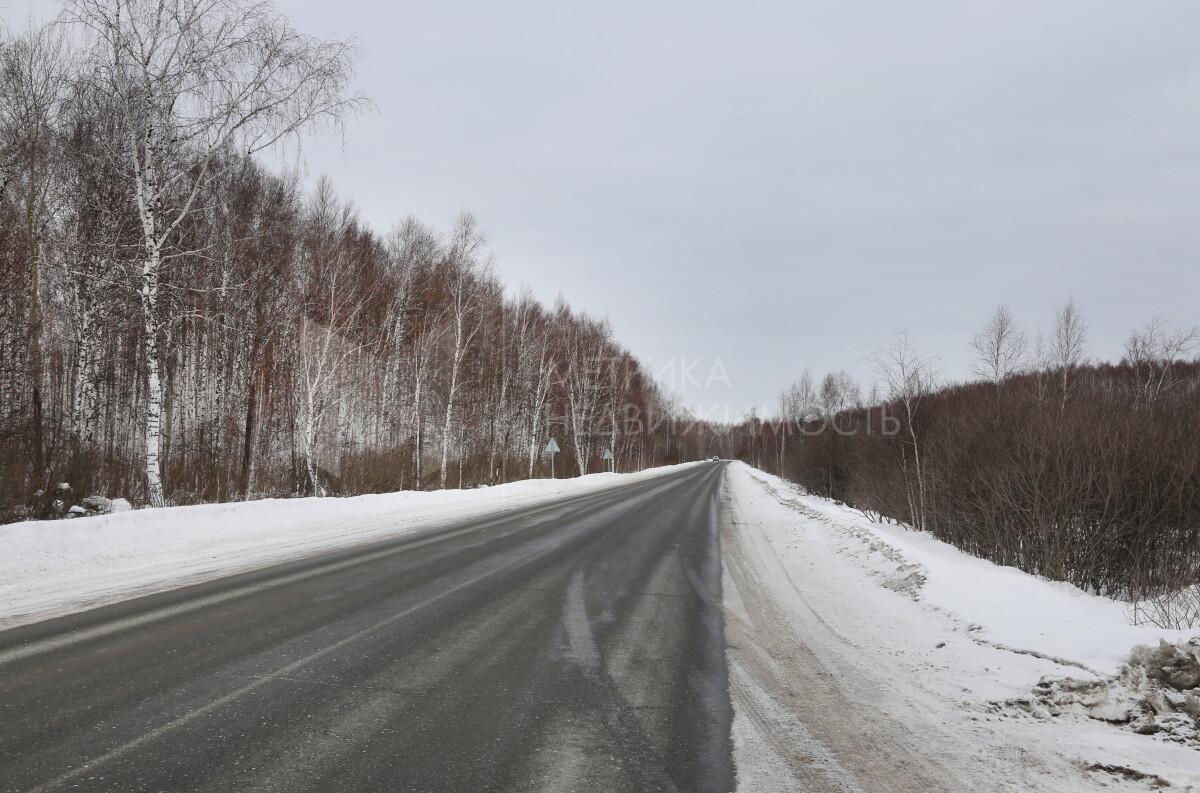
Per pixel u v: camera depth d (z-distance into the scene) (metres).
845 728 3.61
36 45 14.89
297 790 2.64
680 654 4.93
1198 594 6.43
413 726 3.38
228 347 22.02
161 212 13.10
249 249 20.92
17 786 2.59
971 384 16.91
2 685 3.77
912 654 5.11
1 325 14.55
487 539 11.27
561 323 49.88
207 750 2.99
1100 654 4.54
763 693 4.14
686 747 3.26
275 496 18.75
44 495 10.96
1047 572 8.18
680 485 34.22
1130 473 7.91
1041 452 8.48
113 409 20.55
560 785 2.78
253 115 12.95
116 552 8.38
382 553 9.37
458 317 27.34
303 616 5.61
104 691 3.71
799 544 12.06
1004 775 3.08
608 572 8.52
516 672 4.34
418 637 5.10
